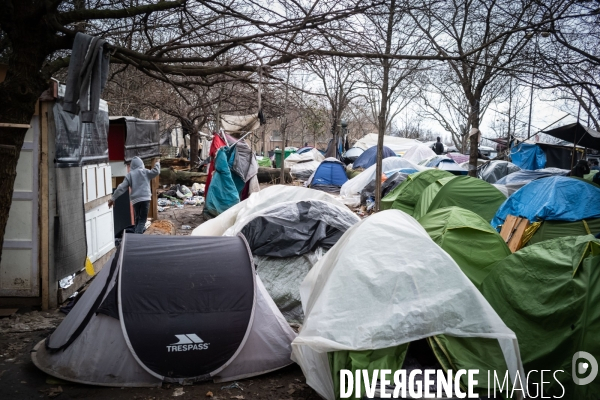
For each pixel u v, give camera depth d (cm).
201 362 459
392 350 408
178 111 1375
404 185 1332
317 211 699
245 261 511
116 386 449
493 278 531
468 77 1139
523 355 473
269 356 484
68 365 452
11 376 462
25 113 461
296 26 474
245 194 1412
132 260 484
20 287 637
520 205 945
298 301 641
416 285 422
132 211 1083
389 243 453
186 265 491
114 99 1264
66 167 664
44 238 632
